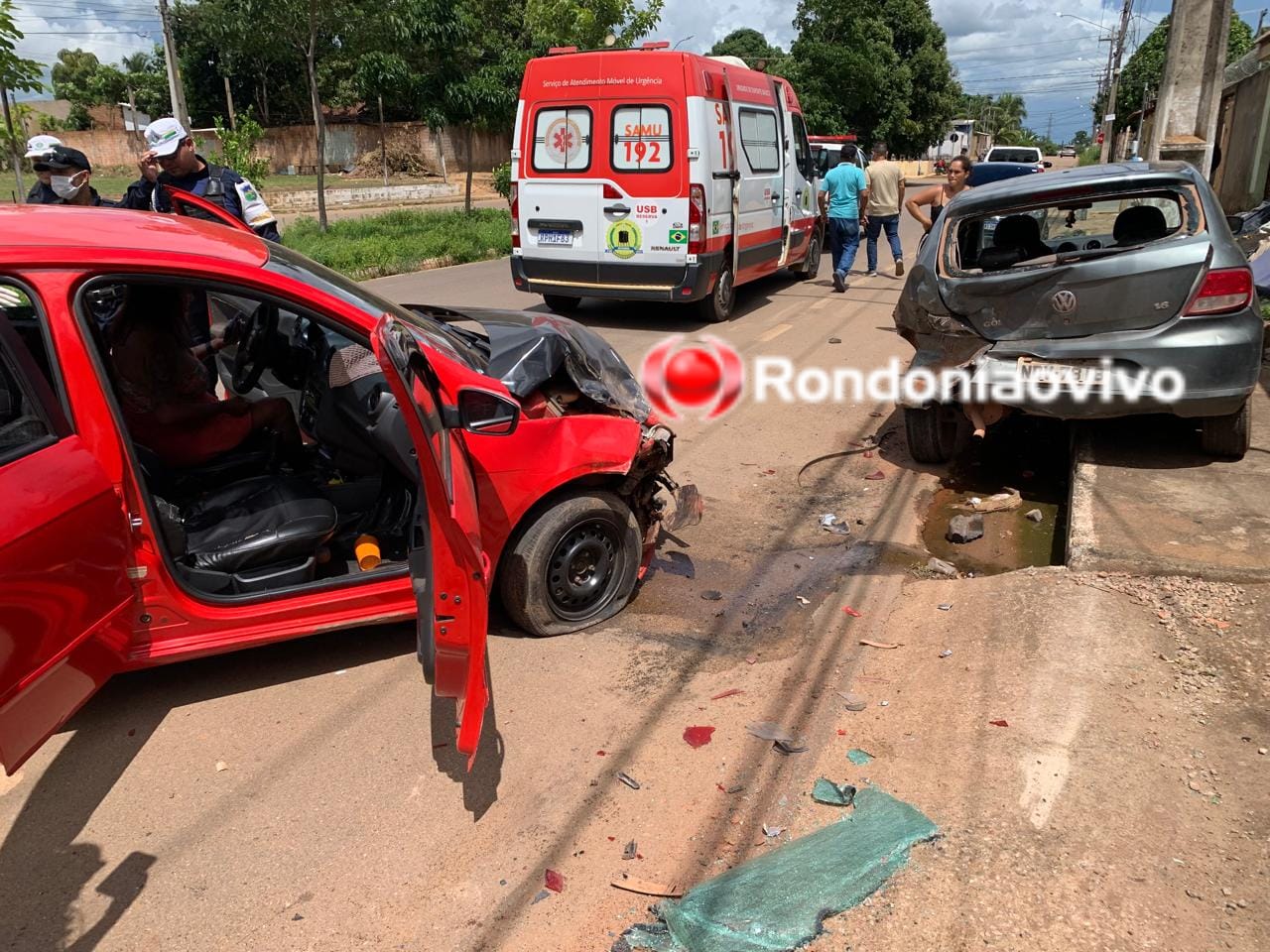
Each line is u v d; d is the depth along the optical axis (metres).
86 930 2.39
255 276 3.13
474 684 2.60
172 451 3.58
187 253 3.02
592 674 3.55
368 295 3.68
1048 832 2.60
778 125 11.28
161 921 2.42
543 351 3.71
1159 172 4.95
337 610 3.30
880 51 45.59
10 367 2.60
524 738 3.16
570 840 2.68
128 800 2.87
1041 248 6.18
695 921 2.36
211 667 3.59
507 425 3.42
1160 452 5.36
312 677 3.51
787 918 2.35
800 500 5.40
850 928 2.33
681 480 5.69
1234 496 4.68
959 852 2.55
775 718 3.25
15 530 2.40
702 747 3.09
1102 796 2.72
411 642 3.77
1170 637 3.50
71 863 2.62
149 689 3.45
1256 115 17.62
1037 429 6.59
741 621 3.98
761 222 10.96
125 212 3.38
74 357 2.74
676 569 4.47
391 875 2.56
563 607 3.82
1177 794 2.72
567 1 19.88
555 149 9.52
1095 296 4.78
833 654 3.69
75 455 2.66
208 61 41.00
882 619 3.98
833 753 3.04
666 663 3.63
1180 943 2.23
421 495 3.33
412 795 2.88
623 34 20.70
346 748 3.11
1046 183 5.12
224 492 3.50
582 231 9.59
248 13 17.48
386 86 19.61
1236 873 2.43
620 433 3.76
